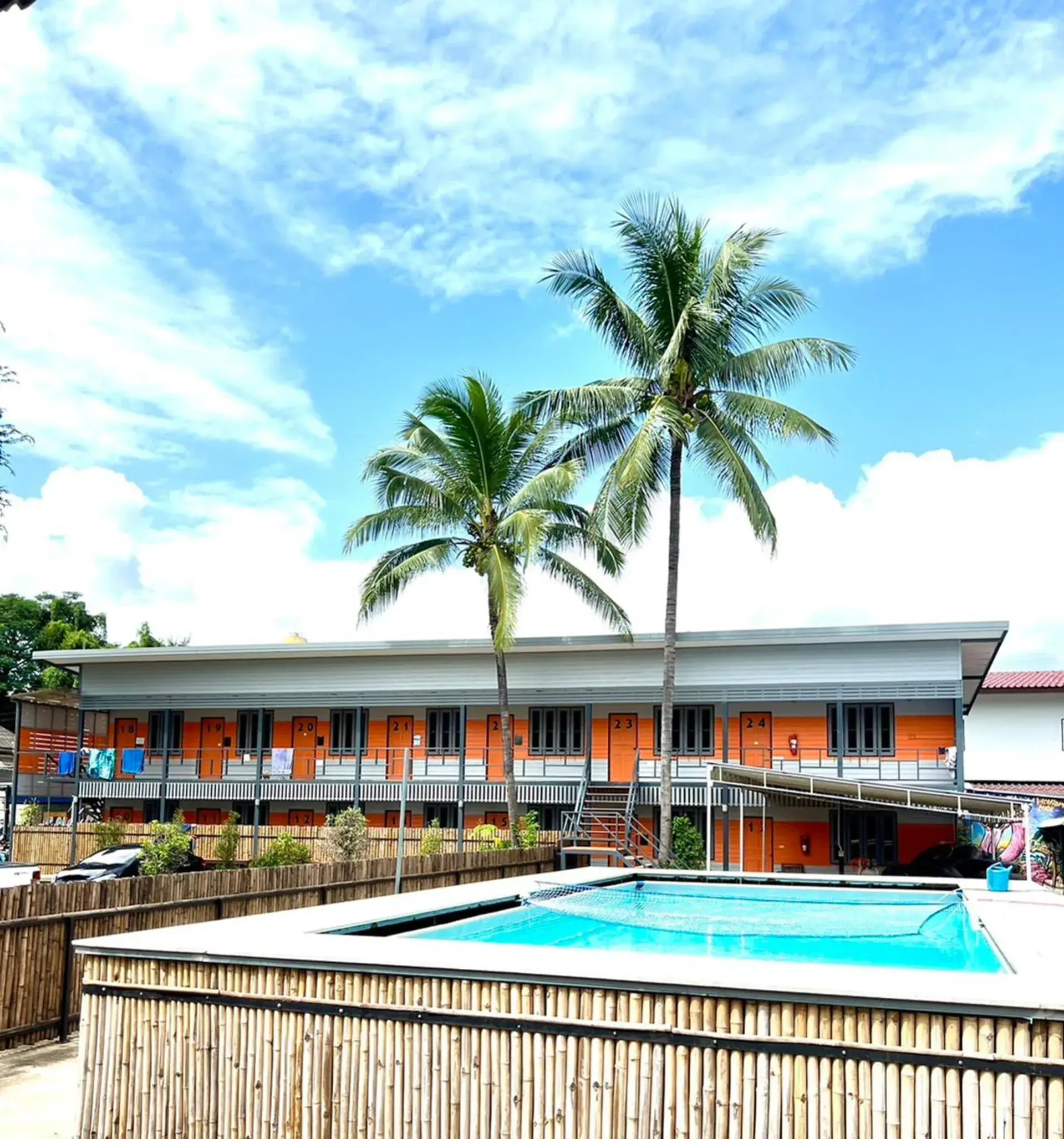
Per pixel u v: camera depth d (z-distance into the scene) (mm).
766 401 26000
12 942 10320
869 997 5777
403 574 28688
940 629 28328
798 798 26328
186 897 13055
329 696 34375
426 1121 6523
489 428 28625
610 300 26672
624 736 32594
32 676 58062
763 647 30203
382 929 8938
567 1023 6273
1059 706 38875
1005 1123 5520
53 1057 10016
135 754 35875
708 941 10555
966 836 26172
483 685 32938
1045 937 8469
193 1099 7043
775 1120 5875
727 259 24891
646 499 27000
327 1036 6805
